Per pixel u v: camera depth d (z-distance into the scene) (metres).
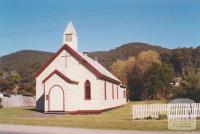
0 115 35.75
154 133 20.89
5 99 54.97
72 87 39.94
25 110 44.16
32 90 76.12
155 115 29.22
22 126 24.88
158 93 88.56
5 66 153.12
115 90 54.12
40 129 23.05
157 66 89.12
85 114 39.97
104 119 30.44
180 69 122.00
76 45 44.66
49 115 36.56
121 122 26.22
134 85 93.81
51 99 39.50
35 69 127.62
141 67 97.00
